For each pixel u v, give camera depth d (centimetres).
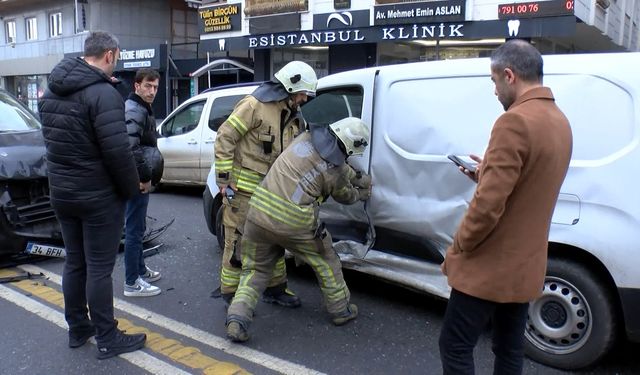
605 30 1243
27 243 514
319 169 362
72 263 357
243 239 380
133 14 2300
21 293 462
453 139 375
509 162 227
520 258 241
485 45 1224
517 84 242
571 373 338
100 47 330
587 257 335
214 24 1578
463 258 252
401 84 406
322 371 339
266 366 344
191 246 607
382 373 337
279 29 1416
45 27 2467
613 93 318
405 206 403
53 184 336
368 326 403
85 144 326
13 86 2734
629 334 315
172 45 2120
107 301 350
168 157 912
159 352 361
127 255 455
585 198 322
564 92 333
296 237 366
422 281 404
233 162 397
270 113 392
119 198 348
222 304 444
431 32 1169
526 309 265
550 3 1023
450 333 258
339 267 398
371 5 1254
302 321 412
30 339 378
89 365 343
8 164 510
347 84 445
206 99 875
